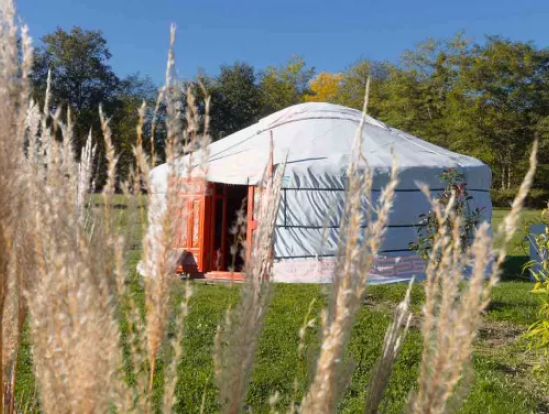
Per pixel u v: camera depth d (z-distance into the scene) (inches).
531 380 210.5
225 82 1785.2
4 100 30.3
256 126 552.7
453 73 1523.1
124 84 1357.0
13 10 30.5
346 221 29.9
